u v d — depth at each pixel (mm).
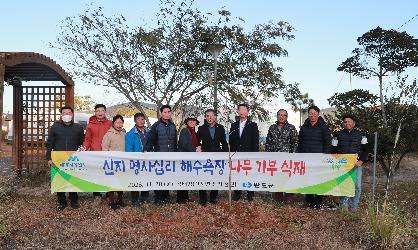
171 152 8805
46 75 12312
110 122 9188
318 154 8734
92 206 8570
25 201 9094
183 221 7531
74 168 8695
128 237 6703
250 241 6547
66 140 8781
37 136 12914
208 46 13492
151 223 7391
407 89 10945
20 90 12859
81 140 9016
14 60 9680
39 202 8953
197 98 15438
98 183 8750
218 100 14875
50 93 12977
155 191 9070
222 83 14852
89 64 15078
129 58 14781
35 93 12953
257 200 8844
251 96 15000
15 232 7016
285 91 15320
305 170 8773
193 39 14781
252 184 8891
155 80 15031
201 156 8844
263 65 14836
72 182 8664
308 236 6781
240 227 7211
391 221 6738
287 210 8328
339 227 7336
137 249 6324
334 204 8758
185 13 14562
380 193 10469
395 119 10953
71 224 7414
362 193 10352
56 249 6355
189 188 8844
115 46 14820
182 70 14805
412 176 14656
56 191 8617
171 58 14820
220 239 6684
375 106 11547
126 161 8773
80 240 6645
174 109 15484
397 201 9391
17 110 12734
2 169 13391
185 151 9008
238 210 8133
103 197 9688
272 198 9367
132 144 8883
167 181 8828
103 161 8750
